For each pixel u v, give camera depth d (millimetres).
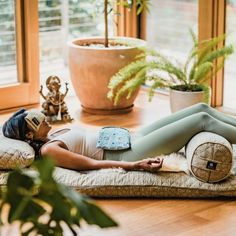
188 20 5008
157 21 5289
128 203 3078
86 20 5430
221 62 4406
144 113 4754
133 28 5410
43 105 4453
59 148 3180
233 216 2943
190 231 2779
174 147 3230
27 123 3238
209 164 3066
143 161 3146
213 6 4625
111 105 4668
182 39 5094
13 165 3139
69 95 5195
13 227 2670
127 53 4508
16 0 4656
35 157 3232
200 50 4387
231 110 4777
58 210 1210
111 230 2764
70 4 5312
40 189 1232
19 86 4809
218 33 4680
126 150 3254
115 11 4953
